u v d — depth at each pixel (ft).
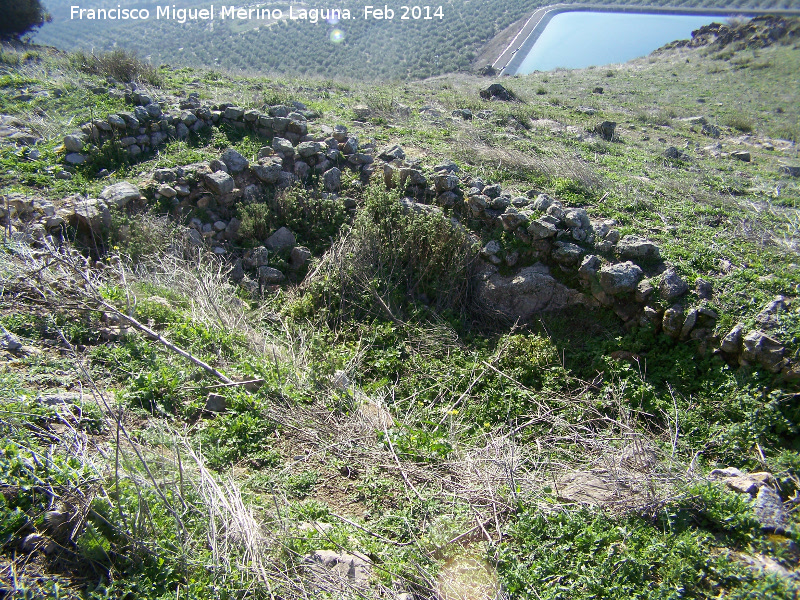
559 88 60.70
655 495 12.64
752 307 18.04
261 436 14.40
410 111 38.32
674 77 72.49
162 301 18.21
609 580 11.04
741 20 88.84
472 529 12.05
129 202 23.25
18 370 13.80
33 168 24.49
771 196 27.96
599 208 24.56
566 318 20.97
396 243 23.03
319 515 12.44
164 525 10.85
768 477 13.61
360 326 20.89
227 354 17.12
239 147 28.40
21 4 66.54
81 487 10.92
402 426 15.62
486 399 18.02
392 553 11.68
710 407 16.57
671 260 20.53
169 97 34.19
